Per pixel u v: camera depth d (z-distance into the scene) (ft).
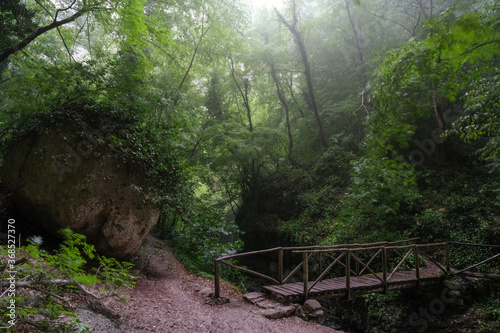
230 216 77.41
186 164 26.40
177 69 45.60
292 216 43.04
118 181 20.48
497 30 11.95
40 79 20.76
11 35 24.09
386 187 27.02
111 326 11.26
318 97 52.54
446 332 21.01
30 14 24.91
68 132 19.57
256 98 60.08
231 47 48.26
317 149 51.08
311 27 49.39
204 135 43.29
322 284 20.45
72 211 18.48
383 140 14.70
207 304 17.22
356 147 44.45
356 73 44.52
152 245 31.86
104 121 21.20
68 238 7.89
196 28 42.22
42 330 8.41
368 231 31.22
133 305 14.42
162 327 12.60
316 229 36.63
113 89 22.67
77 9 23.30
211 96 54.29
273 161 50.90
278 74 51.11
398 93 13.76
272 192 48.85
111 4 22.99
